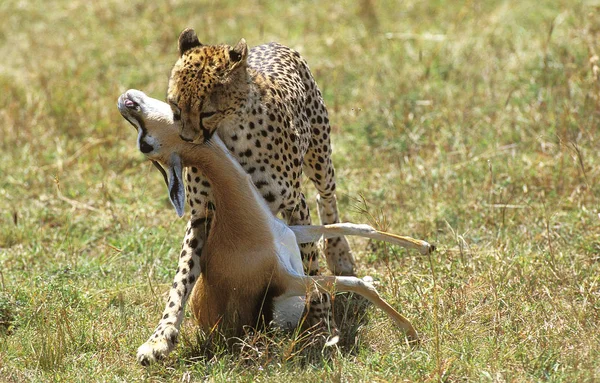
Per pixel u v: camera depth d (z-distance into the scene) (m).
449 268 9.98
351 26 18.23
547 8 17.73
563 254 10.06
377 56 16.52
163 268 10.38
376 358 8.17
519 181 12.04
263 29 18.20
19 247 11.31
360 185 12.59
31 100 15.33
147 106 8.03
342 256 10.61
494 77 15.06
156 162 8.53
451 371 7.81
